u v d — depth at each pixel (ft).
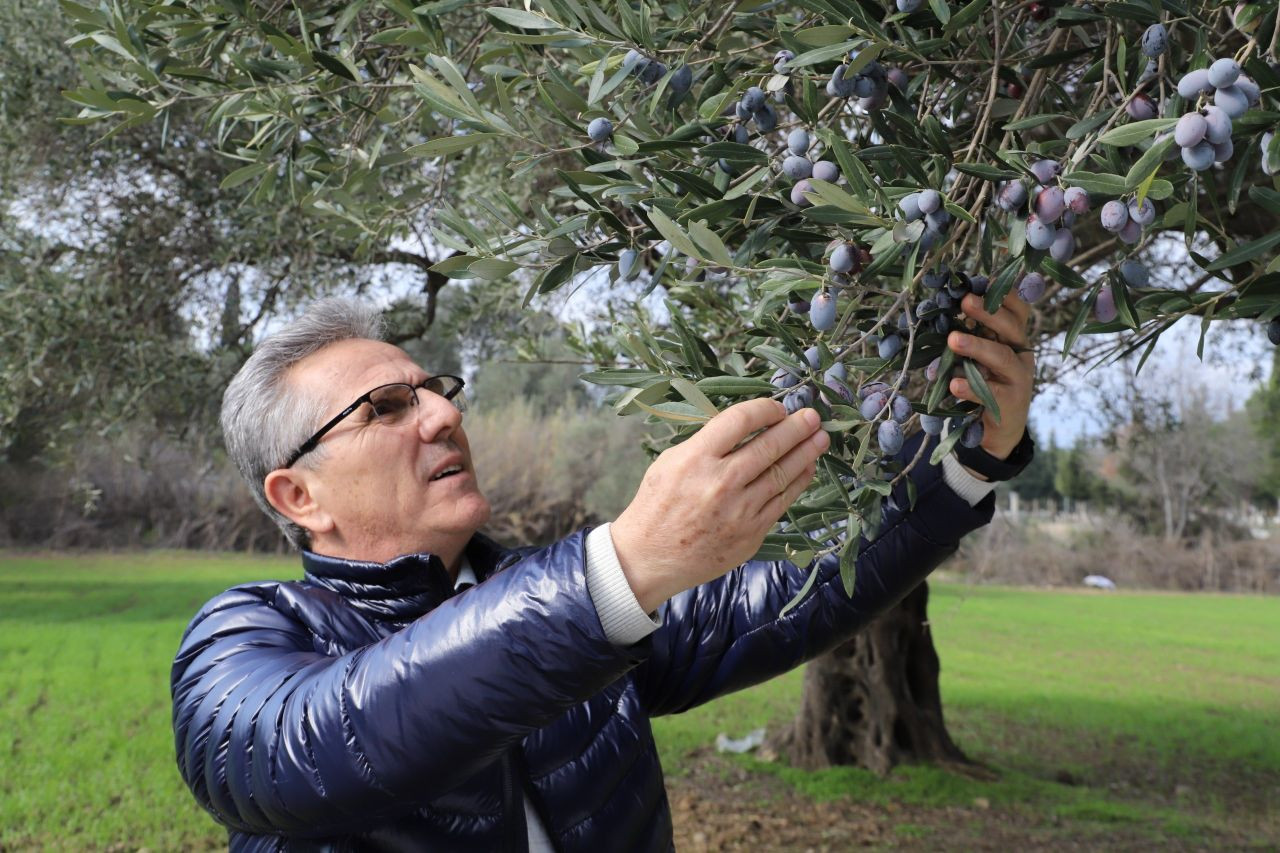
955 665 35.06
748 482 2.35
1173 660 37.27
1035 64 2.95
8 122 11.43
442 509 3.86
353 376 3.84
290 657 3.17
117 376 13.11
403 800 2.63
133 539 65.05
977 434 2.89
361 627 3.66
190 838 15.30
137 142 12.80
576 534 2.57
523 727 2.53
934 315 2.76
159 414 15.12
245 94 4.91
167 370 13.41
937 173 2.44
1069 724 25.81
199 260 13.53
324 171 5.28
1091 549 78.43
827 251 2.73
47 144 12.17
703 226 2.50
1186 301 2.59
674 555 2.39
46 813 16.17
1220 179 7.04
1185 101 2.33
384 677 2.58
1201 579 75.31
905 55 2.81
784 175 2.94
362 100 5.29
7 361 12.12
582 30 3.05
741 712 25.96
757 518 2.38
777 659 4.17
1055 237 2.29
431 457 3.88
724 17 3.16
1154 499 82.64
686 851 15.74
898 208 2.48
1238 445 78.69
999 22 3.10
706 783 19.69
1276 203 2.24
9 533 62.90
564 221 3.14
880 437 2.54
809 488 2.75
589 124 3.10
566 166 7.04
